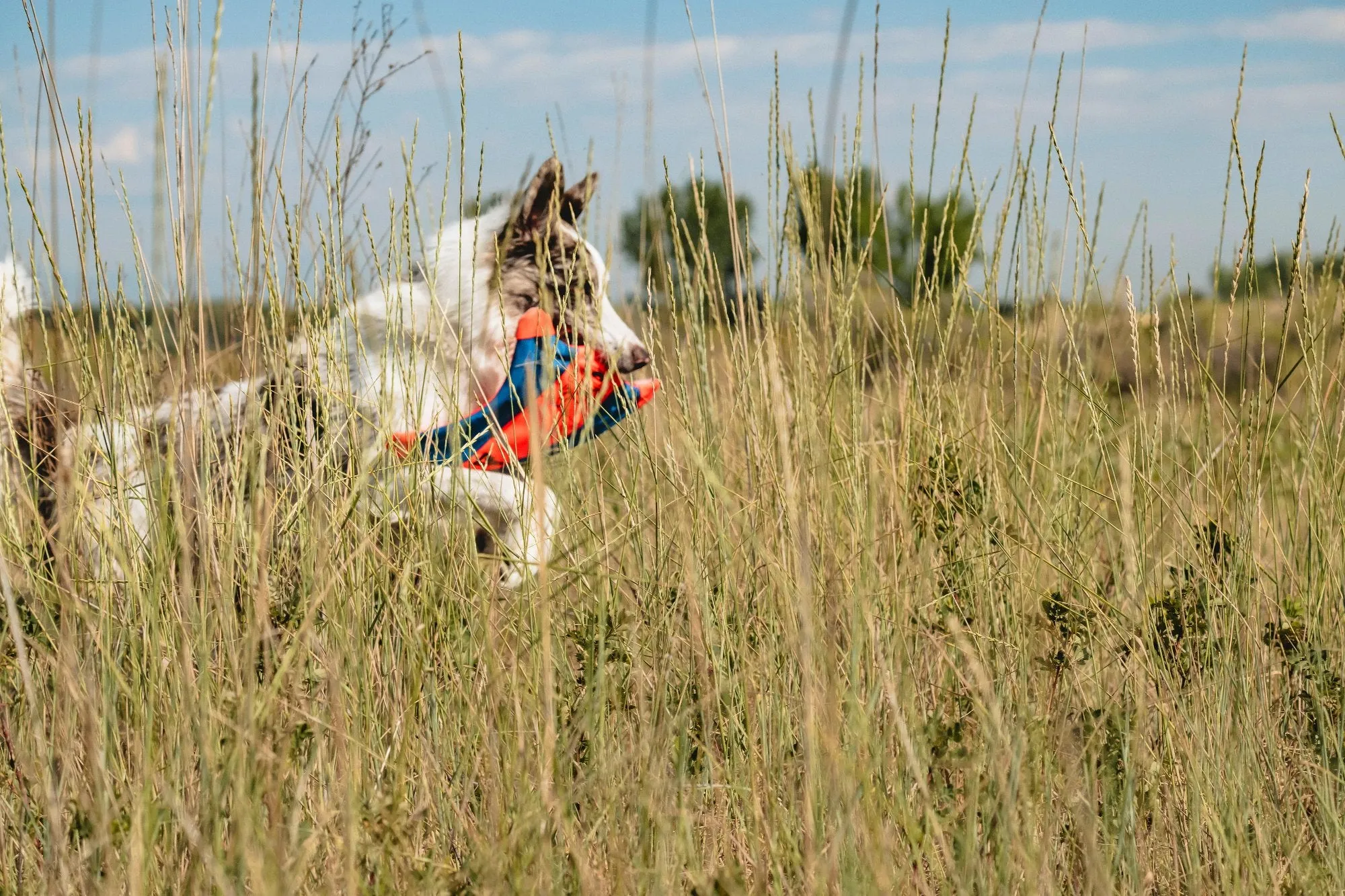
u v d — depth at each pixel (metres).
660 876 2.15
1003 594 3.15
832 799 2.16
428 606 2.94
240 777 2.05
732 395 3.38
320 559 2.72
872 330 3.76
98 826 2.11
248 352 3.00
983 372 3.79
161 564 2.56
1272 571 3.32
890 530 3.09
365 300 4.34
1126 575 2.99
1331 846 2.43
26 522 3.18
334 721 2.39
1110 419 3.47
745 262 3.43
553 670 2.91
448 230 4.48
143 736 2.37
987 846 2.32
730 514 2.95
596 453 3.48
